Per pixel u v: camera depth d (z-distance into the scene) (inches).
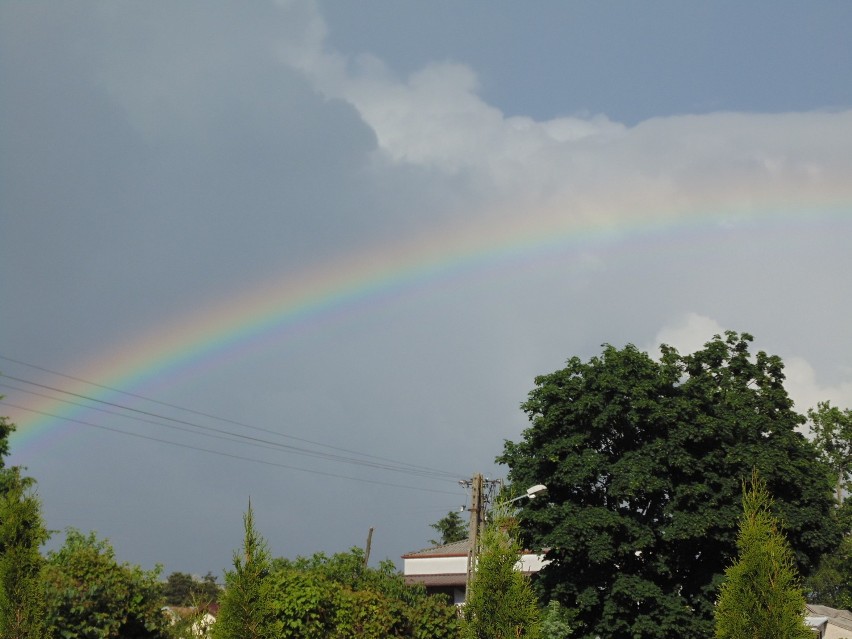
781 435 1574.8
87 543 757.9
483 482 1530.5
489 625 868.0
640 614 1433.3
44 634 684.1
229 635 742.5
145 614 725.3
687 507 1472.7
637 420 1493.6
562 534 1449.3
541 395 1566.2
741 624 773.9
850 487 2667.3
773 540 798.5
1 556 729.6
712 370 1713.8
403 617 942.4
